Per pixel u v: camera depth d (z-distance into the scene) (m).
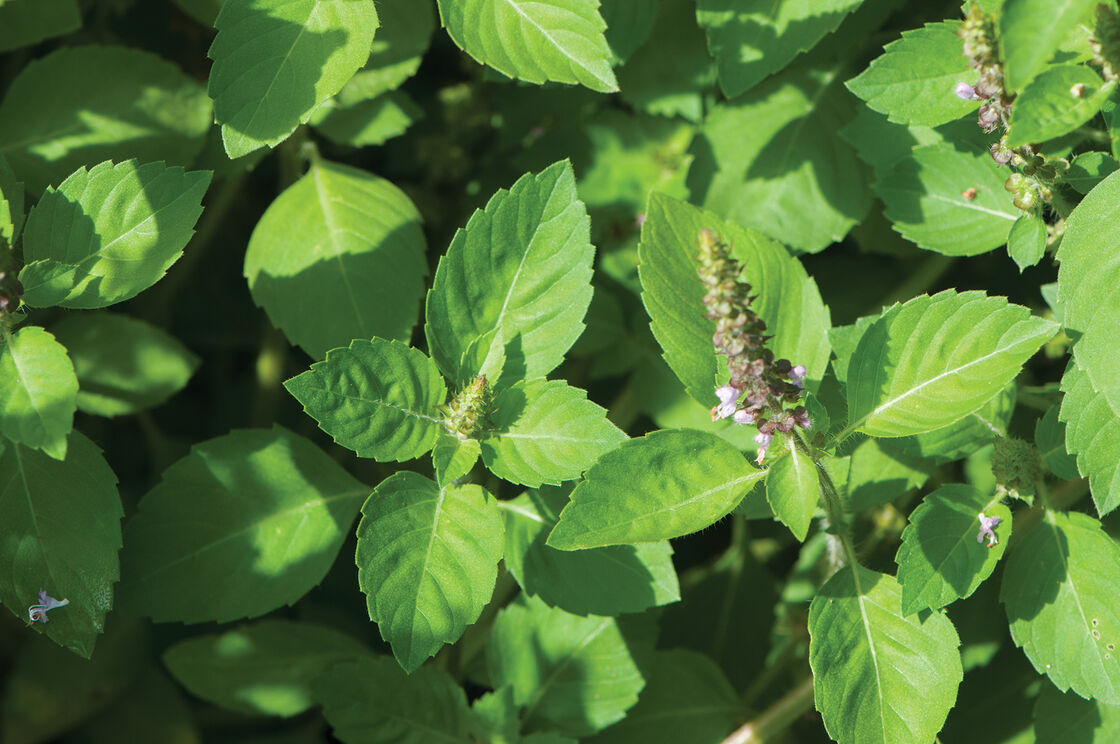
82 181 0.72
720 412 0.69
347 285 0.77
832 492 0.71
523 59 0.73
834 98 0.79
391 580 0.71
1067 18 0.67
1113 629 0.72
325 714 0.76
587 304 0.73
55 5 0.79
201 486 0.75
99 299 0.71
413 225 0.78
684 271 0.71
